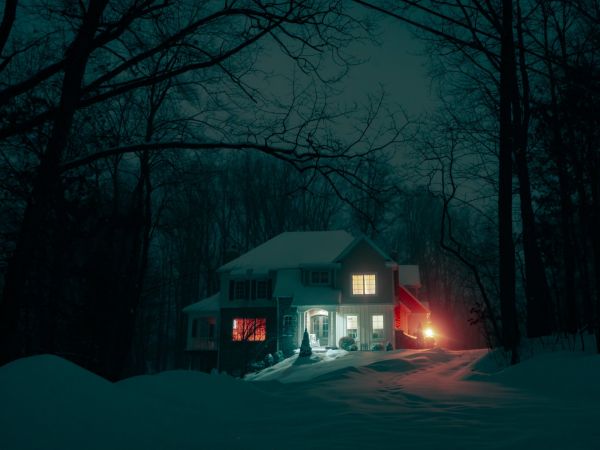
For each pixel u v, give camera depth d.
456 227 57.91
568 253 20.42
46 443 4.07
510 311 16.22
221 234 58.47
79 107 9.95
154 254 48.28
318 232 41.72
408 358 20.98
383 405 7.82
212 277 56.59
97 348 16.28
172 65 12.48
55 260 15.27
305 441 4.94
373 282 35.91
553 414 6.30
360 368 14.95
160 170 20.31
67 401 4.71
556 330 21.02
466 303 58.59
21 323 16.78
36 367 4.98
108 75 10.02
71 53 9.47
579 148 16.77
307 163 9.74
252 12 9.82
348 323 35.41
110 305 16.59
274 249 40.16
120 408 5.05
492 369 15.13
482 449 4.47
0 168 13.91
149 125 18.36
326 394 9.27
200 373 8.02
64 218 15.01
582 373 9.91
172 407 5.89
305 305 34.84
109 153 9.44
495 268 31.34
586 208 17.39
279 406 7.71
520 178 19.41
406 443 4.80
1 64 9.94
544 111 17.84
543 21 20.34
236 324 37.56
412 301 39.62
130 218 17.98
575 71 13.23
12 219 15.02
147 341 48.75
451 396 8.87
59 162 9.32
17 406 4.36
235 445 4.73
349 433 5.34
